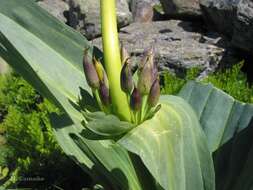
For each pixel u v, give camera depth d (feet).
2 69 2.75
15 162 1.94
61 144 1.02
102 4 0.80
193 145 0.80
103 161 1.03
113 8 0.80
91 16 2.77
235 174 1.07
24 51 0.88
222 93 1.18
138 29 2.70
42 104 2.04
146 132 0.80
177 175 0.78
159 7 3.00
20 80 2.42
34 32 0.95
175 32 2.64
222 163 1.11
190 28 2.70
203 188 0.81
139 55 2.42
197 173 0.80
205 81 2.01
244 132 1.11
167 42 2.50
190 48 2.41
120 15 2.78
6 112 2.46
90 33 2.78
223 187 1.07
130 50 2.43
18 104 2.39
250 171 1.03
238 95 1.94
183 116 0.81
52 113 1.03
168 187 0.77
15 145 1.94
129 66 0.79
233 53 2.42
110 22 0.80
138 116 0.80
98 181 1.06
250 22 2.27
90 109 0.87
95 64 0.80
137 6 2.99
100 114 0.78
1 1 0.92
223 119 1.16
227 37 2.51
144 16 2.96
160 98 0.84
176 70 2.36
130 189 1.03
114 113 0.81
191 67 2.24
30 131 1.90
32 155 1.90
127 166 1.06
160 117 0.81
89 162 1.04
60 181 1.85
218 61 2.39
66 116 1.03
